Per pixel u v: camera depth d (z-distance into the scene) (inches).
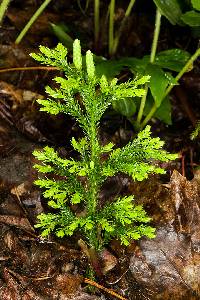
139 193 36.2
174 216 34.9
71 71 28.5
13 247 33.8
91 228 30.4
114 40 48.6
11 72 43.0
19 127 40.4
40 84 42.8
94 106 28.5
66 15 53.0
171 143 41.8
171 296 33.5
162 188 35.8
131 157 29.8
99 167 29.6
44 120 41.1
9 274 32.7
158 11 39.6
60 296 32.4
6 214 35.2
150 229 30.7
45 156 29.9
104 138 40.9
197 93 46.5
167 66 40.4
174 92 46.2
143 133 29.9
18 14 50.0
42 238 34.3
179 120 44.5
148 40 53.2
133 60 41.0
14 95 41.6
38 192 36.1
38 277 32.9
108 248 34.5
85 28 52.2
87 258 33.8
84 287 32.8
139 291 33.5
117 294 33.0
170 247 34.3
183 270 33.9
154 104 41.0
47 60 28.5
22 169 37.1
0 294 32.2
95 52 50.0
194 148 41.1
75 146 30.0
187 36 53.1
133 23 53.3
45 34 49.0
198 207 35.0
